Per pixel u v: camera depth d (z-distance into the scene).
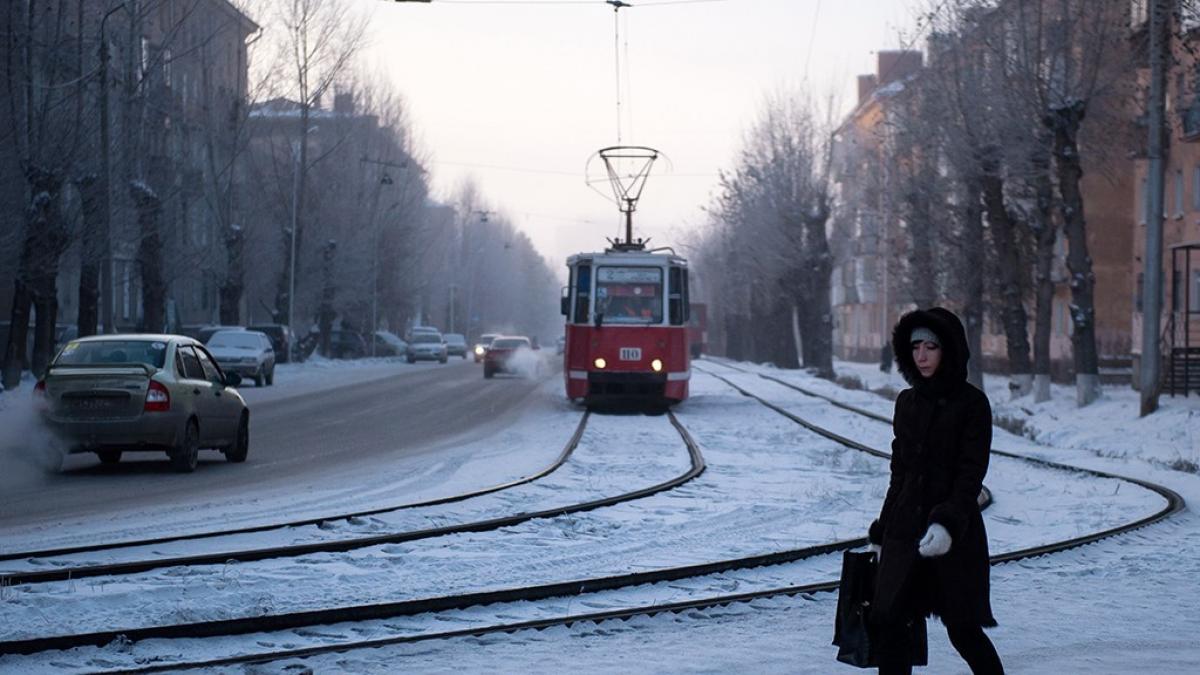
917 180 44.03
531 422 31.53
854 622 6.44
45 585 10.16
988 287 45.25
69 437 18.31
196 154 55.19
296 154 65.25
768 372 70.25
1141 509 16.97
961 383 6.44
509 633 8.80
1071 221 36.56
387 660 8.02
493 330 164.38
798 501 16.98
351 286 71.75
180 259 46.75
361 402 39.66
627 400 40.50
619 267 35.03
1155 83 31.16
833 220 66.25
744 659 8.13
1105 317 57.56
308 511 15.18
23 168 34.38
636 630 9.06
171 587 10.11
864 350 98.00
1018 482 20.31
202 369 20.39
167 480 18.50
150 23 43.12
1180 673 7.85
